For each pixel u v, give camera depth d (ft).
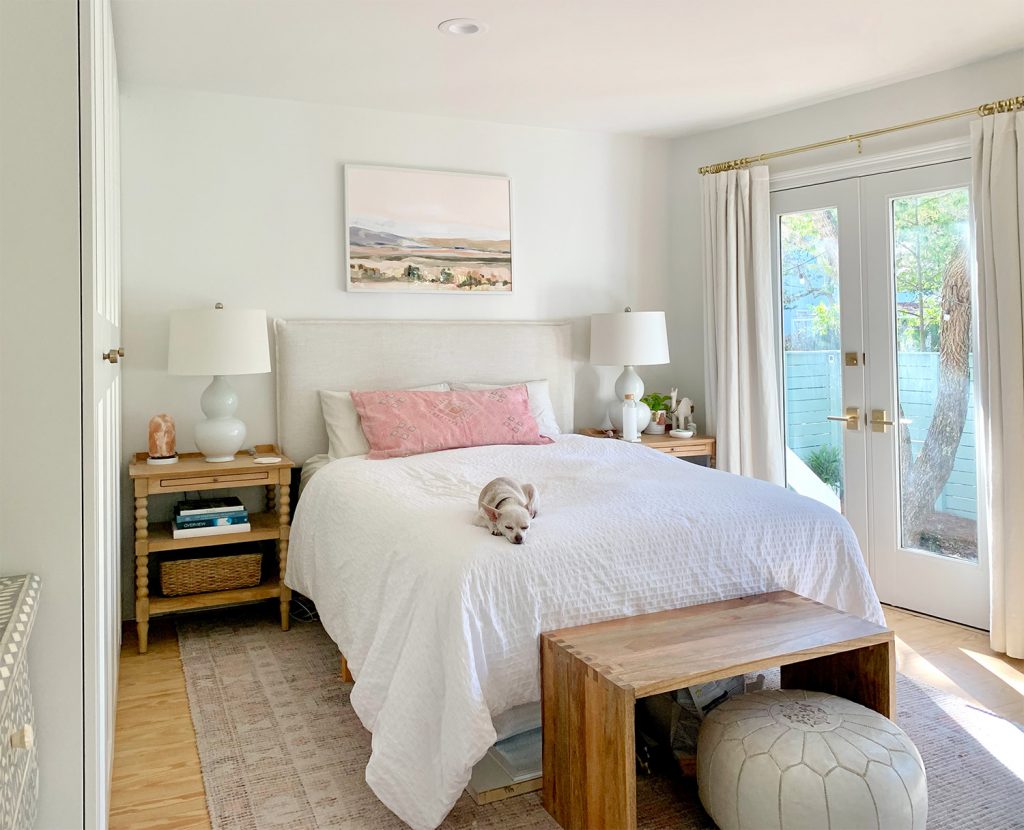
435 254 14.10
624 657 6.54
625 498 8.73
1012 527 10.59
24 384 4.79
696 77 12.10
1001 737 8.31
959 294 11.81
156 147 12.10
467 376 14.17
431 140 14.08
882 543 12.94
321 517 10.36
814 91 12.89
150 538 11.18
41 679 4.83
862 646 7.00
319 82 12.04
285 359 12.82
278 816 6.96
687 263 16.12
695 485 9.45
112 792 7.36
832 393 13.61
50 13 4.83
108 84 8.05
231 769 7.74
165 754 8.06
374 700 7.34
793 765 6.01
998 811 6.97
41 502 4.82
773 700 6.99
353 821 6.87
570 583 7.31
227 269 12.63
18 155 4.79
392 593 7.67
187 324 11.27
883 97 12.64
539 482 9.98
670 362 16.48
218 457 11.79
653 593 7.70
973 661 10.44
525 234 15.01
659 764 7.85
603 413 16.03
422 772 6.64
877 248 12.79
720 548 8.11
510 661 7.00
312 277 13.24
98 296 5.88
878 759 6.05
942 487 12.16
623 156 15.88
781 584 8.43
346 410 12.73
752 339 14.49
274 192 12.91
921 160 12.10
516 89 12.57
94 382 4.99
